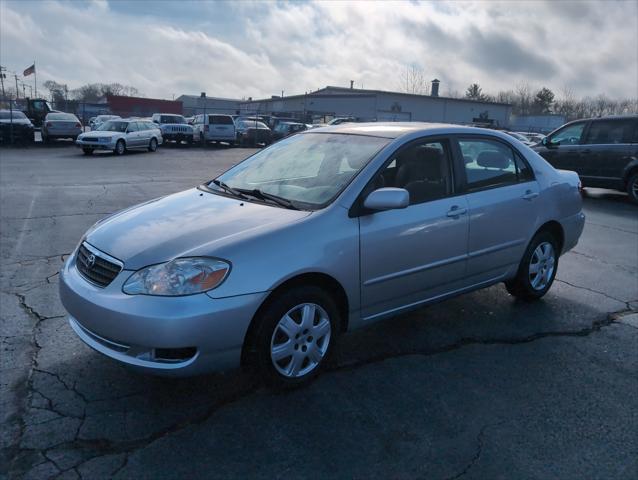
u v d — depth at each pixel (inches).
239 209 143.9
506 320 185.8
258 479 103.9
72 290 130.0
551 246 203.3
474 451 114.0
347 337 168.6
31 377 138.2
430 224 155.8
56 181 515.2
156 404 128.0
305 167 161.8
